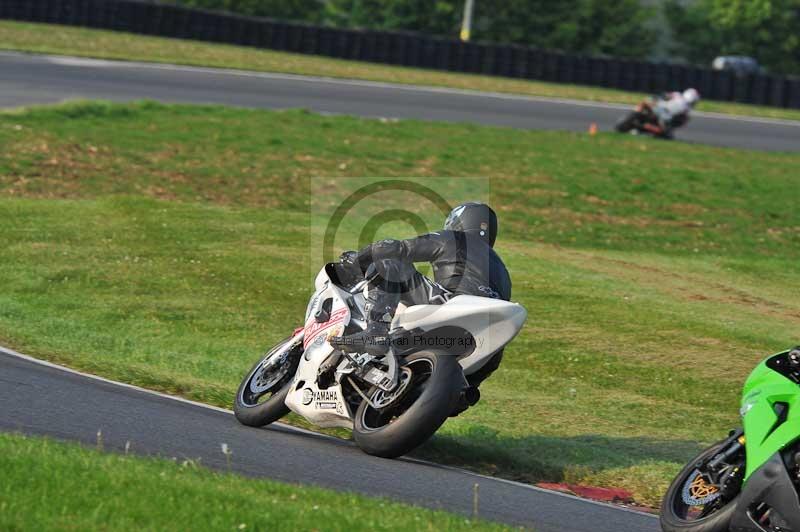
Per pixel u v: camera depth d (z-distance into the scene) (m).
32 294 41.28
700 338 42.31
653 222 68.62
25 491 16.39
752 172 86.19
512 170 77.75
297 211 61.59
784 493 17.48
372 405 23.41
